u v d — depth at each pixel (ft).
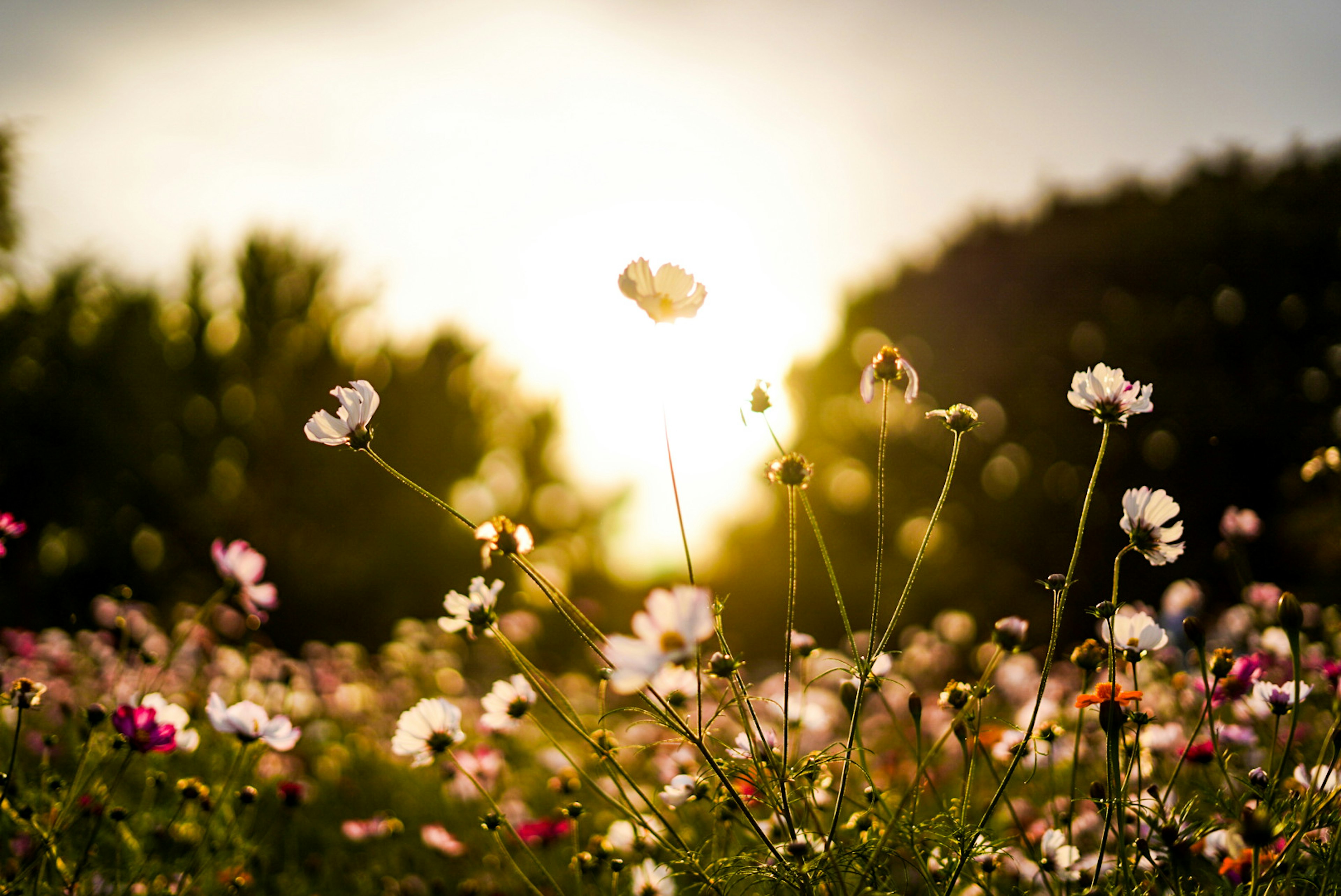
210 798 7.63
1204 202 52.75
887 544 55.57
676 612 4.49
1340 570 25.48
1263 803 5.20
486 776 10.11
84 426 40.19
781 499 56.70
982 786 9.89
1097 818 7.36
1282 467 44.29
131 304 44.09
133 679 13.70
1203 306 48.98
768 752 5.10
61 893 6.56
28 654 13.83
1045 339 53.01
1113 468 49.08
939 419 5.20
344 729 17.71
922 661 16.08
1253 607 11.10
